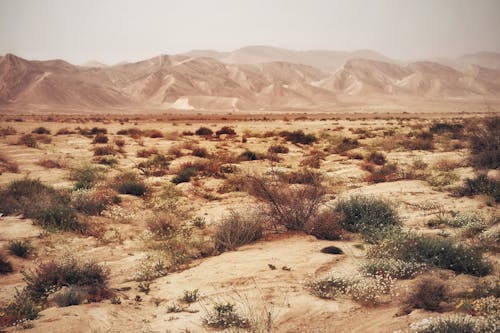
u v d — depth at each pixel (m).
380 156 23.58
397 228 10.41
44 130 43.41
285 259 9.14
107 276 8.68
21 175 19.69
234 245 10.26
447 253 8.63
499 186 14.22
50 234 11.31
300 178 17.53
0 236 10.94
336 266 8.77
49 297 7.75
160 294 7.79
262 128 55.47
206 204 15.25
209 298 7.42
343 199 12.83
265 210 11.88
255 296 7.39
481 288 7.20
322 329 6.34
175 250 10.04
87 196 14.18
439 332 5.74
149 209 14.62
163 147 33.09
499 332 5.57
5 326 6.40
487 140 19.83
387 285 7.66
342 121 74.62
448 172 18.48
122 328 6.41
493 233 10.23
